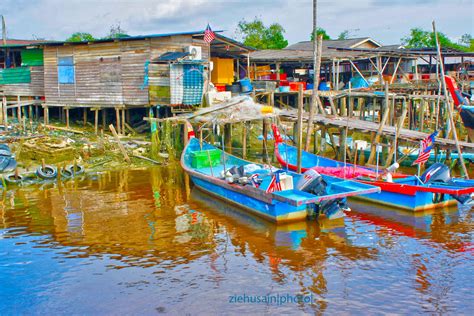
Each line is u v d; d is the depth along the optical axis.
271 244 14.15
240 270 12.37
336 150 26.17
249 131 28.67
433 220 16.14
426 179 17.41
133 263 12.86
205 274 12.16
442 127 28.86
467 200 16.59
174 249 13.83
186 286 11.51
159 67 29.31
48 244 14.25
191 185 21.36
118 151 26.55
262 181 16.75
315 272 12.20
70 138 28.72
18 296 11.13
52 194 19.89
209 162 21.47
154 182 21.88
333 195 15.05
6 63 38.16
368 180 18.25
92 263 12.88
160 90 29.44
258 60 39.16
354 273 12.12
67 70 33.22
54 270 12.46
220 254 13.45
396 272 12.15
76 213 17.28
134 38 29.38
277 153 22.30
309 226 15.74
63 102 33.78
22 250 13.79
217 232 15.23
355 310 10.34
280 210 15.64
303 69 43.03
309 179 15.57
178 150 26.69
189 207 18.00
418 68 47.81
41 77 35.50
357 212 17.19
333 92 31.58
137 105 30.28
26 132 28.52
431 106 32.03
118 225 15.94
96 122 31.52
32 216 16.94
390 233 14.97
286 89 33.88
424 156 17.47
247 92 33.09
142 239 14.62
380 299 10.80
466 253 13.27
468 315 10.08
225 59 36.69
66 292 11.29
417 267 12.42
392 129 23.53
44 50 34.25
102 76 31.59
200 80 30.12
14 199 19.17
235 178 17.95
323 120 25.27
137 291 11.28
